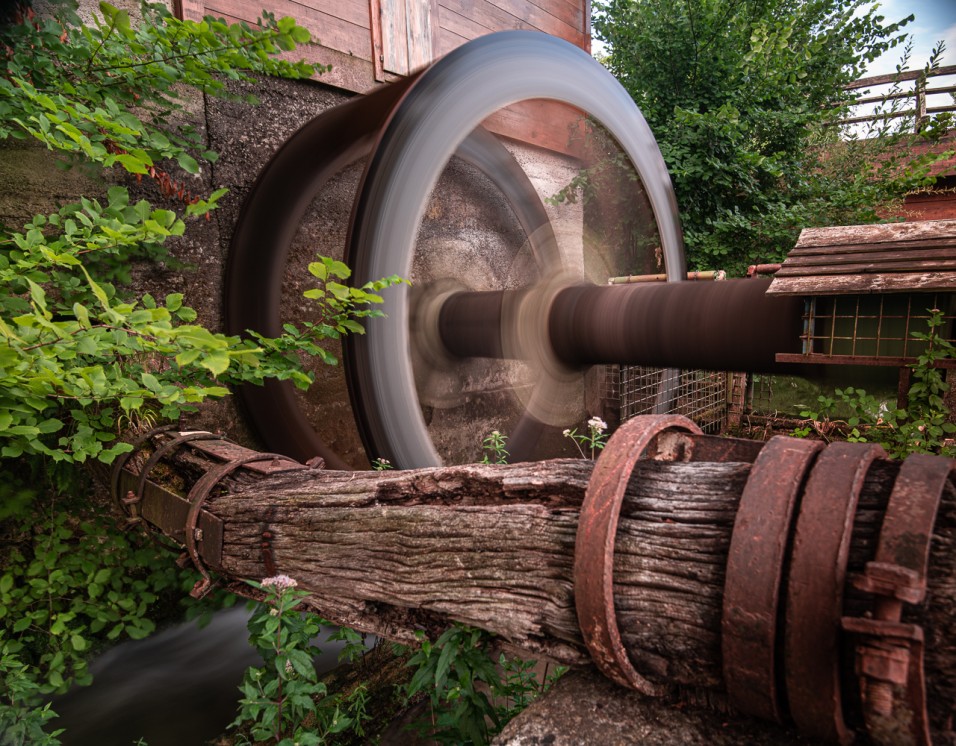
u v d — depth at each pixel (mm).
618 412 5719
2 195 2906
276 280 3805
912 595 797
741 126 6504
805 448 1058
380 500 1654
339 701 2357
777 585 931
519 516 1314
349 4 4305
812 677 904
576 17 6520
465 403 4387
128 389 1862
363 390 2814
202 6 3512
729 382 5695
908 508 902
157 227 1902
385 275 2838
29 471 2732
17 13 2500
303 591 1733
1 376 1594
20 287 2230
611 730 1098
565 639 1214
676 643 1077
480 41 3061
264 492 1944
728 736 1064
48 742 2145
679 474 1216
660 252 4316
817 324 2699
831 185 6883
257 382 2693
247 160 3861
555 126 5934
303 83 4137
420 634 1506
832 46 7262
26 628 2488
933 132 6648
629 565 1135
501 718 1861
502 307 3422
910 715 821
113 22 2340
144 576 3266
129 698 2900
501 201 4824
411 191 2861
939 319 2467
